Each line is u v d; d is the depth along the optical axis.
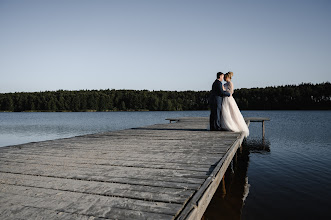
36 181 2.77
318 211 4.42
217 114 7.96
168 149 4.77
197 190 2.42
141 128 9.88
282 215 4.27
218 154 4.20
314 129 21.31
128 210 1.97
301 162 8.52
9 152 4.60
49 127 27.80
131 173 3.06
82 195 2.31
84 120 42.72
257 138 15.60
